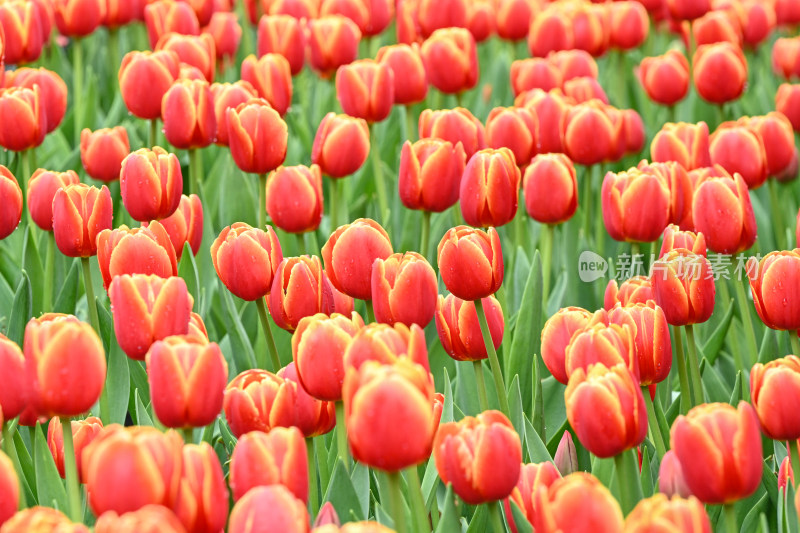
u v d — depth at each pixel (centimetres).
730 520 311
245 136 590
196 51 780
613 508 255
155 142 709
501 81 1036
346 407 283
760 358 523
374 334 294
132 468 257
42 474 377
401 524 285
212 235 647
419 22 920
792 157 668
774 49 974
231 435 433
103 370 315
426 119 641
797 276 412
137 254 422
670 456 328
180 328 370
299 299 407
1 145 655
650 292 435
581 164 679
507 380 510
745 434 295
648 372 390
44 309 580
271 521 245
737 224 489
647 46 1218
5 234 510
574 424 323
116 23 1011
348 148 624
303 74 1012
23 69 698
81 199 468
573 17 948
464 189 507
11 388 334
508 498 333
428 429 275
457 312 414
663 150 640
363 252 415
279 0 966
